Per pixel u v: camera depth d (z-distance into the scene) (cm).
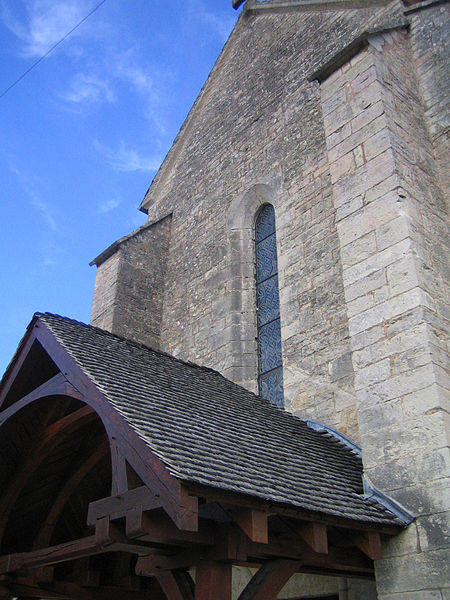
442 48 941
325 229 1012
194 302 1265
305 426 852
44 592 718
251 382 1062
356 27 1151
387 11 1086
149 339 1302
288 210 1108
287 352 989
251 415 773
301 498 525
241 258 1198
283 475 573
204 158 1446
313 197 1064
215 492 445
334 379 889
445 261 767
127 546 493
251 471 534
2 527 710
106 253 1379
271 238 1176
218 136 1427
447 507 583
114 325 1259
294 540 545
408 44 989
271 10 1427
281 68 1307
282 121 1227
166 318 1331
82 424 672
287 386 962
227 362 1101
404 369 677
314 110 1152
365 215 794
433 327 685
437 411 629
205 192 1387
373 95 859
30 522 786
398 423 659
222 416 692
